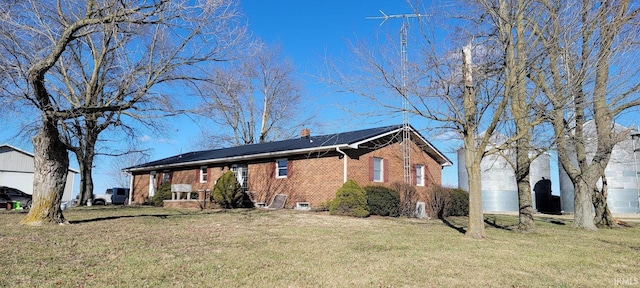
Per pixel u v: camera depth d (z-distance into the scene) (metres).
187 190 21.88
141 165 29.67
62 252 6.92
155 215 14.95
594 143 17.36
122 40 11.93
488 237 10.41
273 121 38.47
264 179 21.06
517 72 9.73
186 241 8.57
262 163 21.31
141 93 11.66
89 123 20.58
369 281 5.46
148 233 9.66
